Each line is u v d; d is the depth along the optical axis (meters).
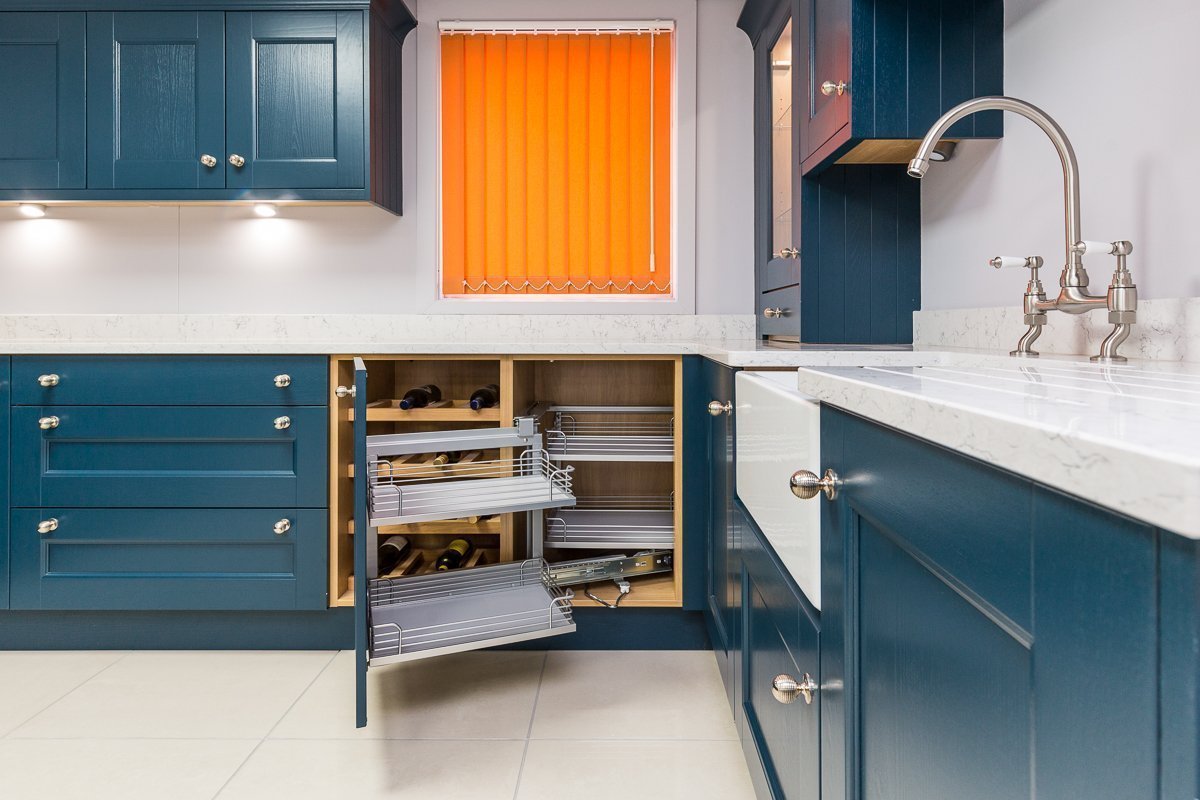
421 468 2.32
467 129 2.84
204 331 2.83
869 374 0.91
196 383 2.18
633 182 2.84
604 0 2.81
